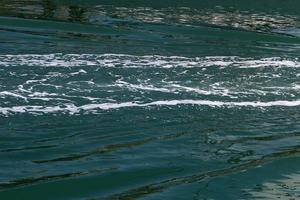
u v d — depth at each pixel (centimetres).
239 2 8275
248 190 2259
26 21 5531
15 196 2116
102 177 2298
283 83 3675
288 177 2400
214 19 6519
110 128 2828
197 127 2916
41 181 2234
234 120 3044
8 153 2484
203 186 2269
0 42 4472
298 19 6938
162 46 4684
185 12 6888
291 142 2805
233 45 4962
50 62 3831
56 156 2484
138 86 3425
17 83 3338
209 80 3641
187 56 4303
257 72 3900
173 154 2581
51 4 6875
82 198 2130
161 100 3228
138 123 2908
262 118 3098
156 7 7125
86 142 2650
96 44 4597
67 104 3075
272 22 6575
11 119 2842
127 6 7038
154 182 2288
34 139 2644
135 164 2447
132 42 4788
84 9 6594
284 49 4906
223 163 2517
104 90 3316
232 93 3419
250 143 2770
